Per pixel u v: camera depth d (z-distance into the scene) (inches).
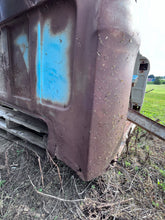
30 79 49.8
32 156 72.5
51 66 42.7
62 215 47.7
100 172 45.9
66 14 36.3
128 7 34.6
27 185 57.6
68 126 43.0
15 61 54.2
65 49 38.6
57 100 43.9
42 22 41.4
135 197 57.6
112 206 51.4
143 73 93.1
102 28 31.5
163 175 71.9
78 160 43.3
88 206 50.6
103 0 30.6
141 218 49.3
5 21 51.1
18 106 59.7
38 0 38.9
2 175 61.8
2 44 57.0
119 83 39.6
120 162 78.2
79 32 34.4
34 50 45.2
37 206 50.2
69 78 39.5
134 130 110.3
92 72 34.2
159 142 109.3
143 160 83.7
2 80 63.0
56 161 68.6
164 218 50.1
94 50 32.9
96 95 35.7
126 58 39.0
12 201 51.3
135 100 99.2
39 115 51.7
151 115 179.9
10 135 79.0
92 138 39.0
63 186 57.7
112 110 40.4
